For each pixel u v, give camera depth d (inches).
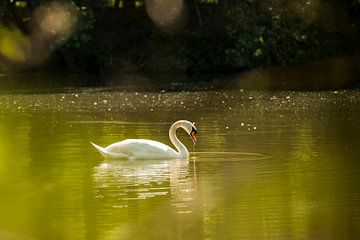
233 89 1424.7
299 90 1400.1
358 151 676.7
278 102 1170.6
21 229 449.4
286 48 1571.1
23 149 715.4
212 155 674.2
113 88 1456.7
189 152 692.7
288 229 443.5
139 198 516.7
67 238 432.1
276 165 619.2
